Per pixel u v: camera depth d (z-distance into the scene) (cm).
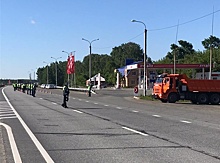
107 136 1430
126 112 2648
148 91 7019
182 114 2517
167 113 2597
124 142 1285
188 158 1006
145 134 1488
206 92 4053
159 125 1819
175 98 4081
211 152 1096
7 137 1407
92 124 1855
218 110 2953
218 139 1358
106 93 6912
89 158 1009
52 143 1265
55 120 2050
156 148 1165
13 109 2892
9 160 990
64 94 3117
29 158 1011
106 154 1066
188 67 7650
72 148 1167
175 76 4097
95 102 4041
